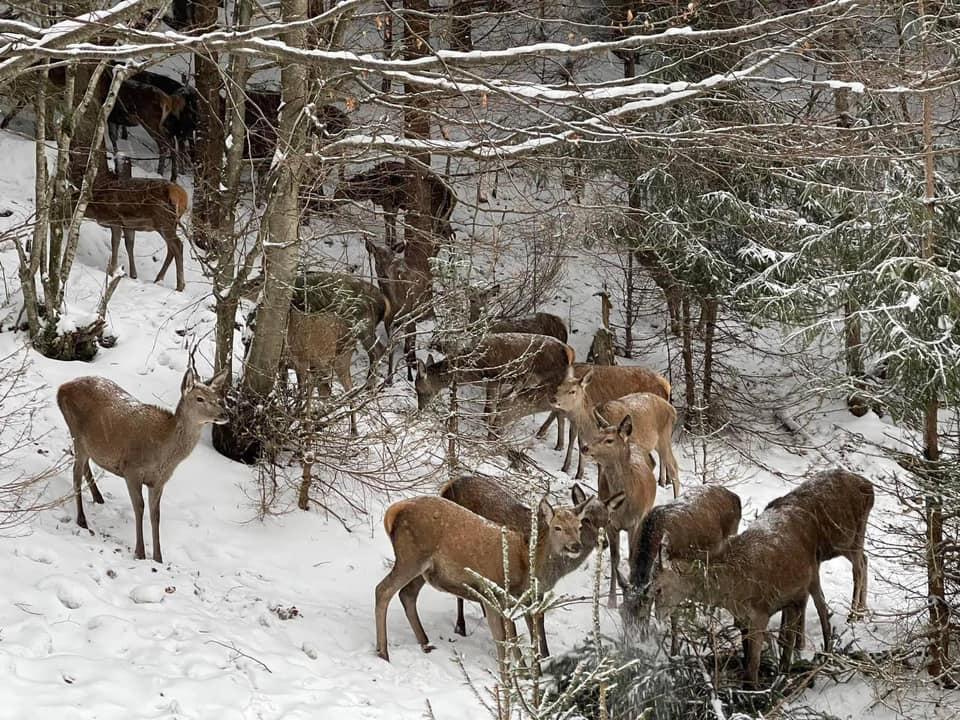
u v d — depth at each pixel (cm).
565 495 1307
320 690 822
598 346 1759
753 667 957
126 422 952
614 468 1134
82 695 727
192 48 807
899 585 1062
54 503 945
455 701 852
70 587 853
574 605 1099
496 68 1623
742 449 1633
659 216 1634
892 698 965
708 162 1516
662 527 1028
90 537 972
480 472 1300
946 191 1327
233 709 755
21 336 1267
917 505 1227
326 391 1293
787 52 975
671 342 1903
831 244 1440
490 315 1449
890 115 1392
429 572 933
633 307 1916
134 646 810
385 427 1190
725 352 1861
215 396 948
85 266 1534
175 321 1402
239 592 960
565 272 1931
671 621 942
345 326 1345
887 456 1066
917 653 1043
